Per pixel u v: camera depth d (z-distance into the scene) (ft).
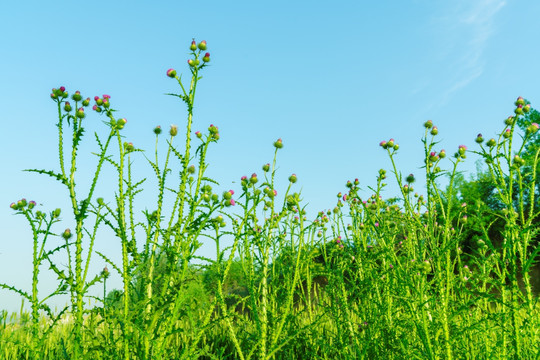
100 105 7.91
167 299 7.51
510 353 9.11
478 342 10.11
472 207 9.96
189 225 7.86
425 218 10.64
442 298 8.40
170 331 7.44
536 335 8.77
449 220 8.82
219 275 8.45
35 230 7.66
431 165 9.88
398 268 9.24
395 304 10.28
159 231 7.97
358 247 11.03
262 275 9.91
